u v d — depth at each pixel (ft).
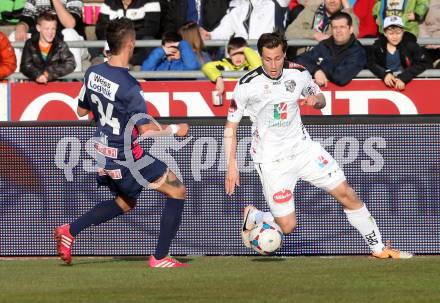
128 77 103.09
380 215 121.19
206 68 130.52
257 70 106.63
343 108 130.00
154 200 121.90
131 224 122.31
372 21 154.81
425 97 129.49
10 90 133.90
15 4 167.53
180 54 142.00
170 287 90.07
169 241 107.96
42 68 135.64
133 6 154.92
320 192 120.88
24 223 122.93
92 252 122.62
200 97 130.52
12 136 123.03
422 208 120.88
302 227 121.29
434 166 120.57
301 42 139.74
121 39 102.83
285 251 121.70
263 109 106.83
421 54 131.95
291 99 106.32
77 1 160.35
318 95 108.17
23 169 122.93
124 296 84.33
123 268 107.34
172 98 130.62
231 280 94.94
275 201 109.40
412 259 113.60
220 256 121.60
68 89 133.59
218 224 122.01
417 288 88.43
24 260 119.14
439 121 120.16
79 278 97.71
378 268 104.06
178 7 159.74
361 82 129.90
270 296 83.71
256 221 114.73
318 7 150.92
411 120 120.47
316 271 102.06
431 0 153.58
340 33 129.80
